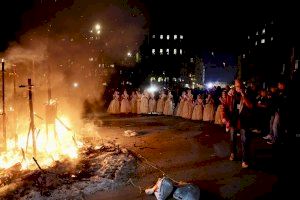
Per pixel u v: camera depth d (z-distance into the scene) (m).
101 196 6.92
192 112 18.94
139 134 14.03
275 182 7.63
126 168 8.55
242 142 8.82
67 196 6.77
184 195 6.56
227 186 7.39
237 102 9.09
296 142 11.85
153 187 7.07
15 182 7.30
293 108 11.99
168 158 9.84
